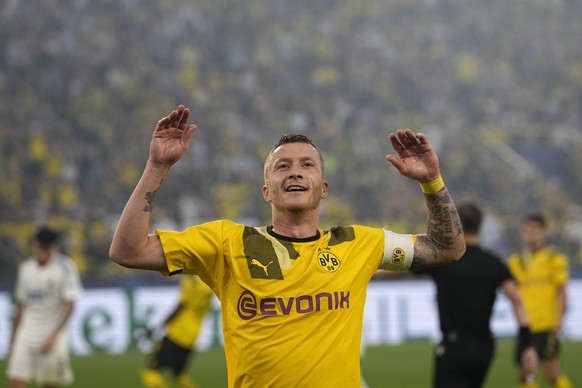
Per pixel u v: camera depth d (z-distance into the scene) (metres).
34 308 30.89
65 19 80.19
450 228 12.62
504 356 49.56
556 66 94.12
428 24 94.75
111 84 77.44
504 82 90.94
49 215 64.00
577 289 60.44
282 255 11.82
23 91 73.94
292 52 87.94
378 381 39.28
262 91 83.69
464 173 80.56
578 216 75.75
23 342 30.78
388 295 58.78
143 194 11.78
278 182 12.14
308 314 11.56
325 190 12.59
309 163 12.26
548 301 33.84
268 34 88.38
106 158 71.06
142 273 61.88
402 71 89.31
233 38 86.94
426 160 12.44
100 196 67.62
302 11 91.94
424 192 12.66
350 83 86.94
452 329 21.52
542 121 88.06
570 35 97.50
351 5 93.56
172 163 11.98
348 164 77.50
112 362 47.81
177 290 55.81
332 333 11.59
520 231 73.56
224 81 82.81
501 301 59.19
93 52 78.94
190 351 32.75
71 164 69.31
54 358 30.75
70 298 30.86
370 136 81.88
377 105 86.06
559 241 72.31
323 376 11.41
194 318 32.91
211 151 74.31
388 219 72.81
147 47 82.31
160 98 77.88
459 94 89.12
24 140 69.19
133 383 39.03
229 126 77.69
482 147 83.75
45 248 30.89
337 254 11.99
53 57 77.00
